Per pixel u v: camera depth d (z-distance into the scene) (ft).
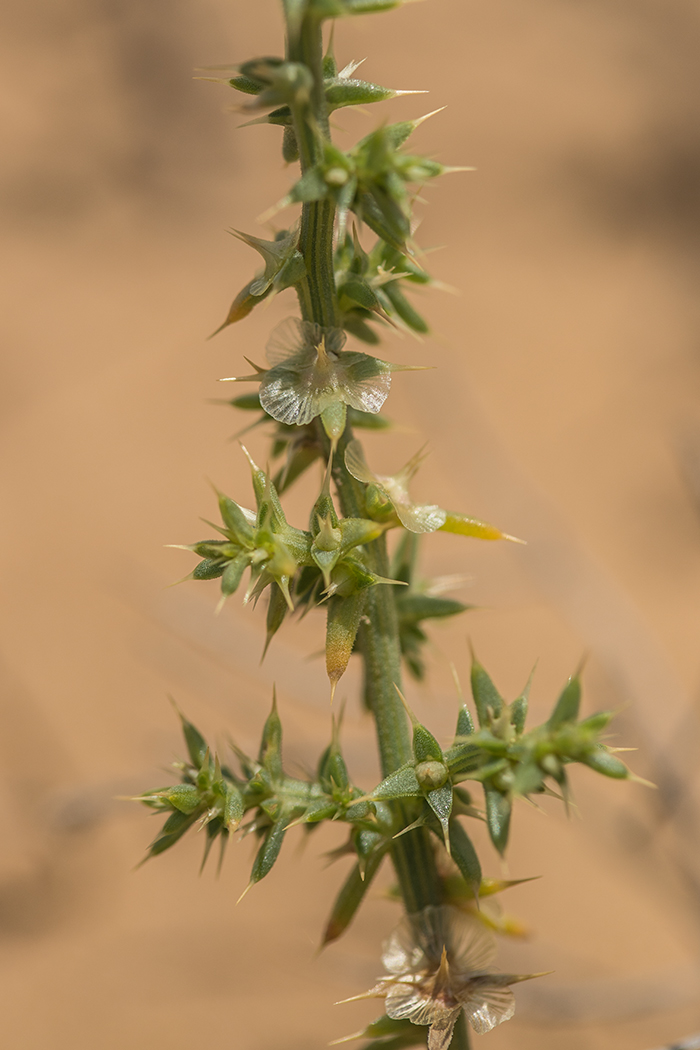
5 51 63.36
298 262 6.07
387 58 62.90
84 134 57.77
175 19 62.64
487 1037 23.68
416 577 8.91
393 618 6.90
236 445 42.22
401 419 39.14
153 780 22.36
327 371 6.16
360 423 7.41
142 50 61.46
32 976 26.61
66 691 32.83
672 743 19.06
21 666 33.78
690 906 22.63
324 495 6.06
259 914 27.50
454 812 6.47
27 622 35.37
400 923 6.93
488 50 63.21
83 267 51.39
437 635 33.35
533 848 27.81
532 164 54.29
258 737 28.14
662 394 41.47
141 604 35.17
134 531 38.60
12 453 42.29
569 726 5.82
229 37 61.26
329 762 6.77
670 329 44.83
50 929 27.53
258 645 19.84
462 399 26.27
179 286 50.26
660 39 62.90
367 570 6.13
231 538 6.00
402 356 35.22
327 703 19.30
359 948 25.30
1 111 59.21
